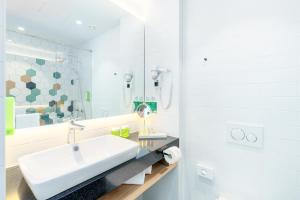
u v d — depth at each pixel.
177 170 1.43
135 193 0.95
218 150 1.29
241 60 1.17
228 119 1.24
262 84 1.10
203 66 1.34
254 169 1.14
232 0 1.20
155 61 1.57
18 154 0.92
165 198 1.51
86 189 0.72
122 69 1.54
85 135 1.26
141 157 1.01
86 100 1.32
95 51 1.37
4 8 0.57
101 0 1.37
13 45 0.95
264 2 1.08
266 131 1.09
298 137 1.00
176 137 1.44
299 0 0.97
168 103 1.48
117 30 1.49
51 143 1.06
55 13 1.13
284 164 1.04
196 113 1.39
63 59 1.19
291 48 1.00
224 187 1.27
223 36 1.25
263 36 1.09
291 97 1.01
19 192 0.69
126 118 1.59
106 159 0.80
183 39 1.44
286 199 1.04
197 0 1.36
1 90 0.56
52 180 0.61
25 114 0.98
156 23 1.55
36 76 1.04
